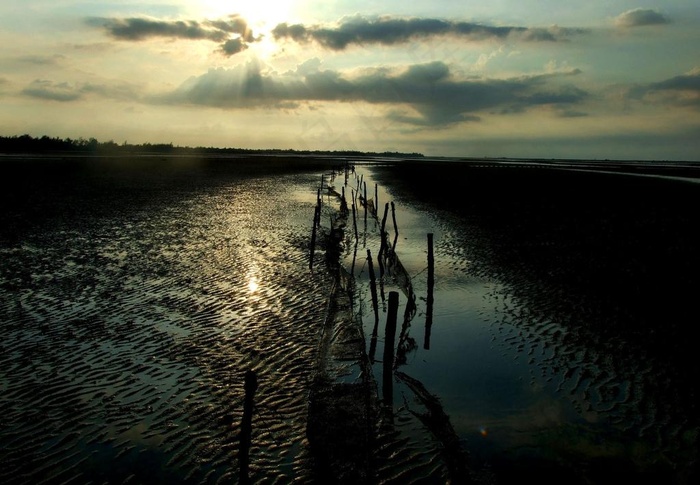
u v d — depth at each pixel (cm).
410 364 1203
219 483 771
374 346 1316
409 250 2461
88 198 4100
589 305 1562
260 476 788
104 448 845
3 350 1212
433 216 3525
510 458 841
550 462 827
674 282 1745
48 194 4284
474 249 2425
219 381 1077
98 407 968
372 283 1472
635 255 2159
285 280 1855
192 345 1256
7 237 2530
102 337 1297
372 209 3816
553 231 2805
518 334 1369
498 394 1051
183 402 991
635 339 1295
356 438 888
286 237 2684
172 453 837
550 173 7862
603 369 1145
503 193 4862
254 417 942
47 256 2156
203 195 4531
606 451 850
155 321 1416
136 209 3581
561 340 1314
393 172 8600
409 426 939
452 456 843
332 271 1994
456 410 990
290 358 1193
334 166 10006
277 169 8769
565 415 966
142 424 916
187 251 2300
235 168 8762
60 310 1493
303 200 4347
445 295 1742
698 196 4206
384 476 800
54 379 1073
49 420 922
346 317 1478
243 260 2148
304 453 846
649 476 790
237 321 1427
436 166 10925
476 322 1474
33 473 782
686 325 1366
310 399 1011
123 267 1992
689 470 797
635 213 3350
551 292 1711
